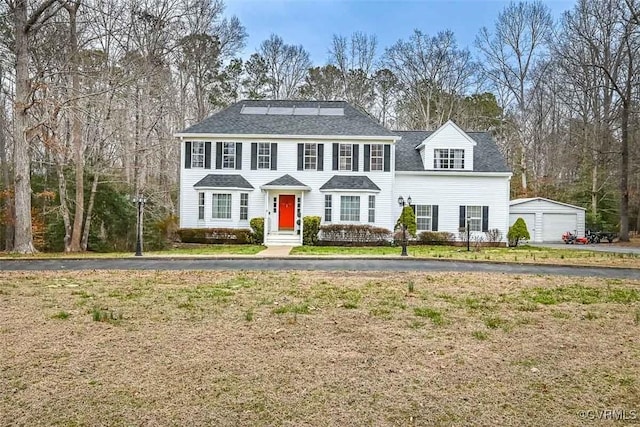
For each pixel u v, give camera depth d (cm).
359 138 2439
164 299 748
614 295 824
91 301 724
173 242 2312
